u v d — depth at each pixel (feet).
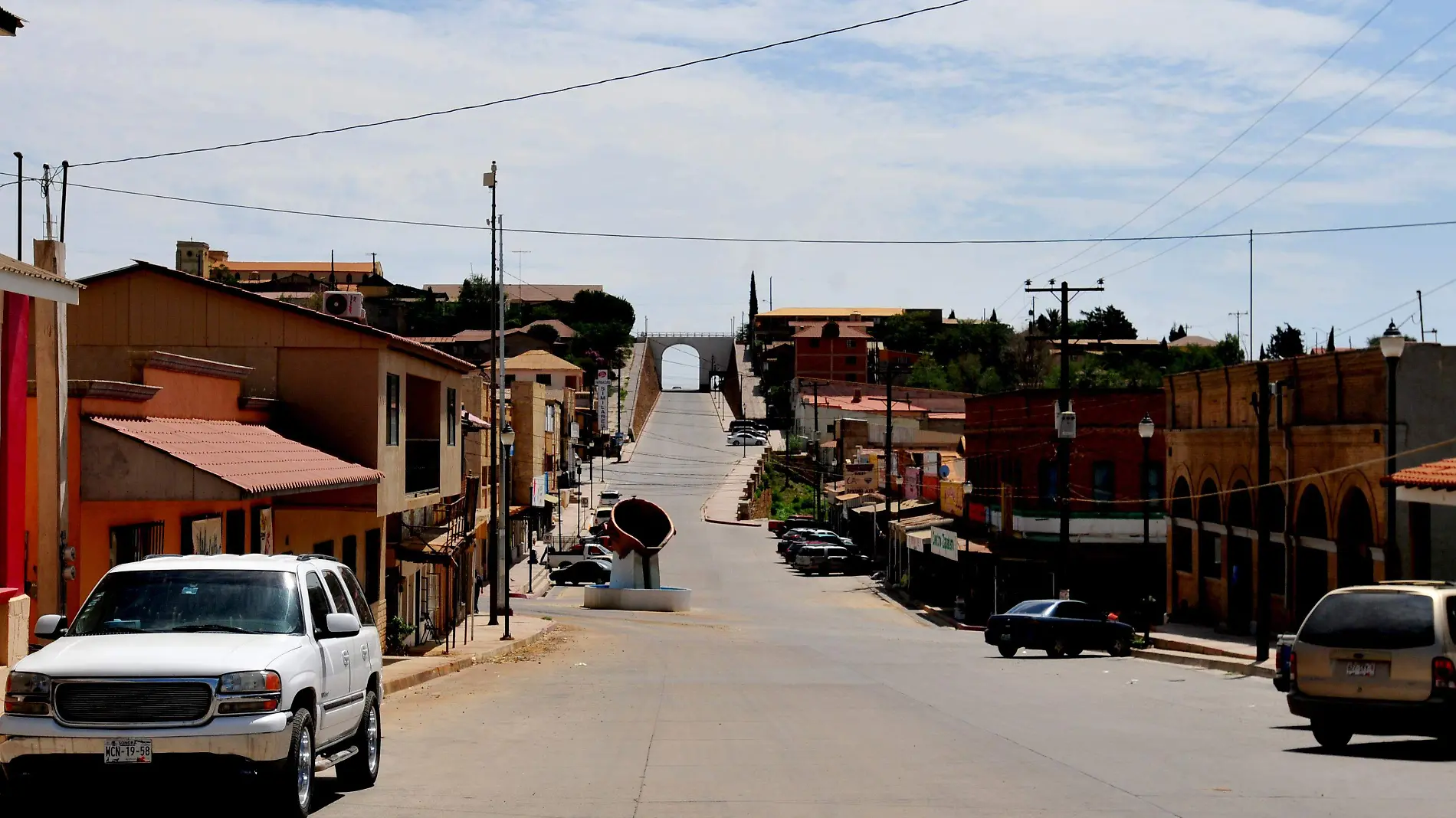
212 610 35.94
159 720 31.40
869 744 49.47
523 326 596.70
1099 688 77.30
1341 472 102.99
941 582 195.11
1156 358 492.54
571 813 34.65
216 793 36.17
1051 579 166.91
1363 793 36.94
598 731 54.54
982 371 485.97
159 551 63.16
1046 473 167.43
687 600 182.39
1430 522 95.09
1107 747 48.14
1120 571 165.68
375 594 102.22
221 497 57.41
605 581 221.87
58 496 55.36
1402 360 96.78
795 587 219.82
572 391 440.45
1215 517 131.75
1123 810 34.27
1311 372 110.01
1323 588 109.19
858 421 339.57
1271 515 116.78
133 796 35.96
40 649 33.86
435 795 37.70
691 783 39.93
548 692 74.28
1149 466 163.32
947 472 225.76
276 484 62.49
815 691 74.95
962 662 102.94
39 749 30.94
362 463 85.76
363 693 39.88
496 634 124.98
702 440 481.46
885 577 221.66
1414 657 45.14
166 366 67.21
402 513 107.55
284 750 32.14
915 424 345.31
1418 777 40.09
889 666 96.99
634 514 189.67
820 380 510.17
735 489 370.73
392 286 634.43
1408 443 96.32
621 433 471.21
